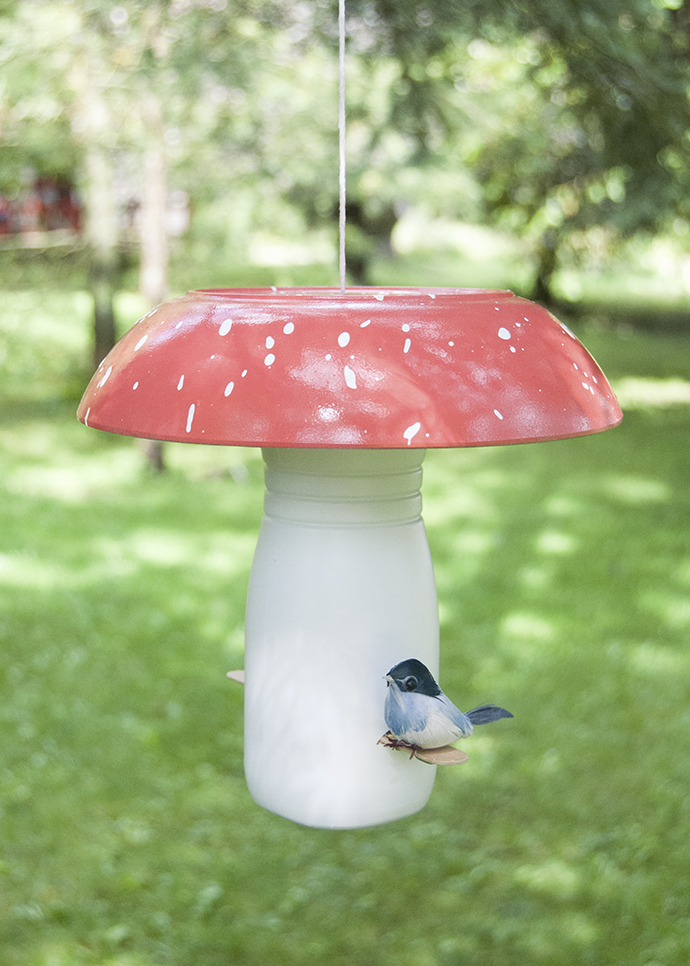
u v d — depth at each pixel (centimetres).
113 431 116
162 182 750
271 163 729
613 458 916
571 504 764
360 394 108
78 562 609
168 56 541
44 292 929
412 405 108
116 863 333
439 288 146
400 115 537
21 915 306
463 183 980
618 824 354
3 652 481
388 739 134
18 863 331
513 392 113
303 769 135
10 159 769
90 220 906
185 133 726
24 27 602
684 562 623
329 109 707
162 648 491
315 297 124
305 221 850
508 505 761
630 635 510
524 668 470
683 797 368
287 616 134
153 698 441
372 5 459
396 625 135
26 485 781
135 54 565
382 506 134
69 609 535
